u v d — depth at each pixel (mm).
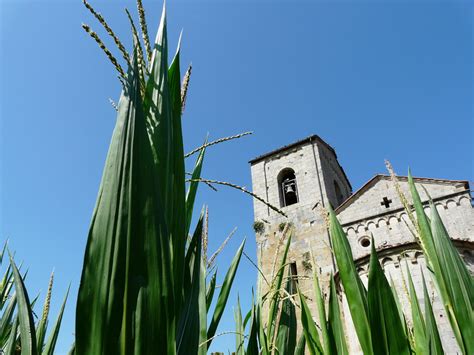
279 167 32906
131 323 1249
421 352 2127
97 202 1372
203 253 2334
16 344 1988
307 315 2330
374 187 26891
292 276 2629
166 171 1573
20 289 1441
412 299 2295
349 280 2035
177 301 1526
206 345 2109
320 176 30391
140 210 1362
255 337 2336
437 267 2020
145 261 1326
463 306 1854
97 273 1272
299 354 2660
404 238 23719
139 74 1618
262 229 29344
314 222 27469
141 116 1479
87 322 1216
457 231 22078
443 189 24016
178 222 1628
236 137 2014
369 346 1854
